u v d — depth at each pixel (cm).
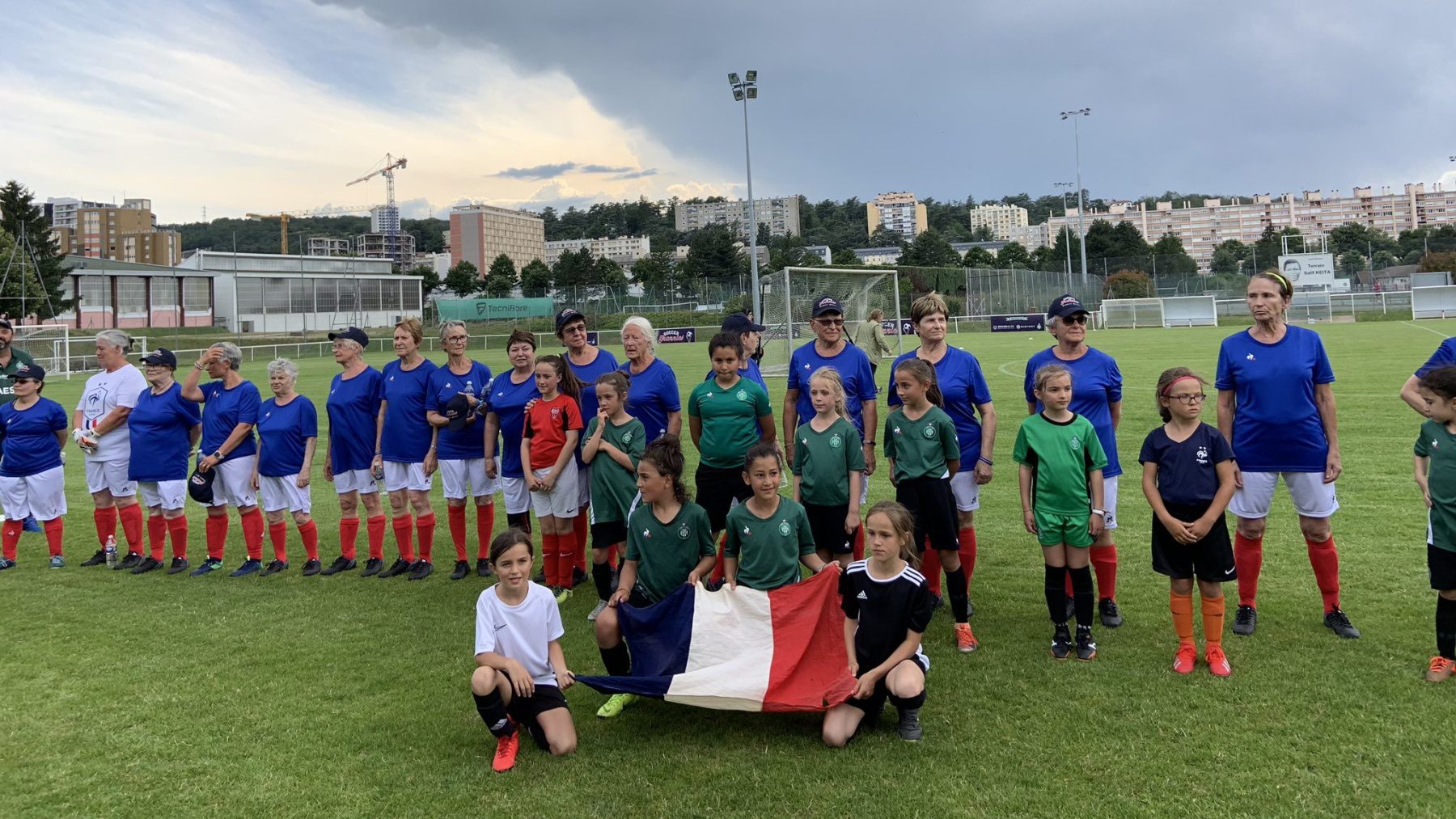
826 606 400
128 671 459
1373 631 464
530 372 634
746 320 588
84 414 704
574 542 601
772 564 427
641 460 441
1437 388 397
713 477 543
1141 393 1520
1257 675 414
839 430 491
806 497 497
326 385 2352
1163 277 5581
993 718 380
